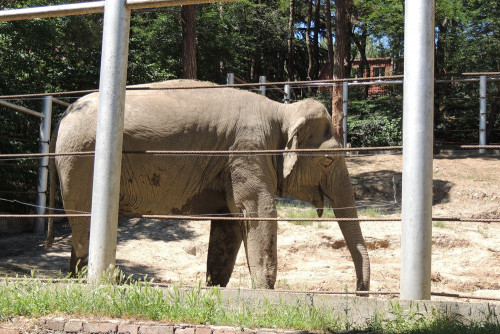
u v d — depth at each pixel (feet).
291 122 22.52
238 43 82.69
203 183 21.91
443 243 35.29
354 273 29.84
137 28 71.05
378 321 13.34
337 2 57.41
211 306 14.11
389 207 45.42
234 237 23.93
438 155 60.95
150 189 21.66
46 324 13.70
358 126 75.10
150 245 34.06
